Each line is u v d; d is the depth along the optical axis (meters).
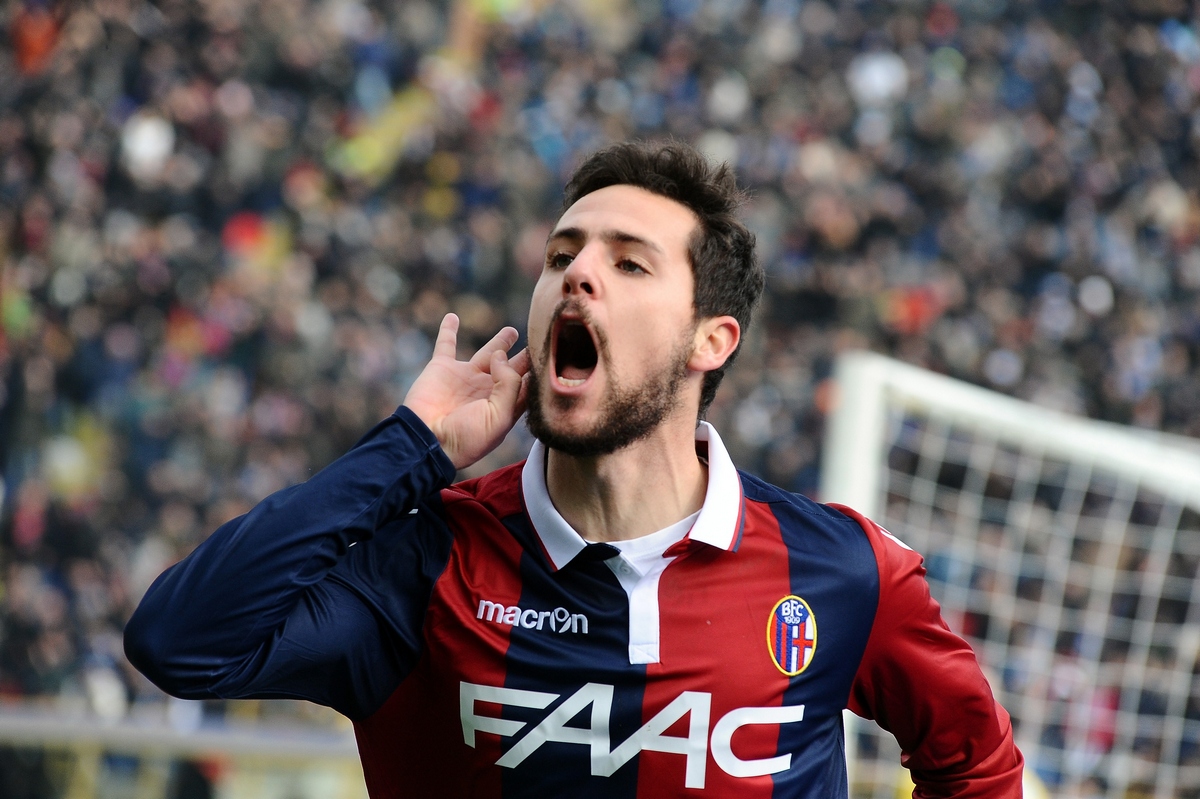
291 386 28.83
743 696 4.44
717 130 38.03
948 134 38.66
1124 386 33.22
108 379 28.14
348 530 4.35
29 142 32.09
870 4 42.50
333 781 11.02
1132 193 39.28
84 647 22.14
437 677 4.50
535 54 39.62
